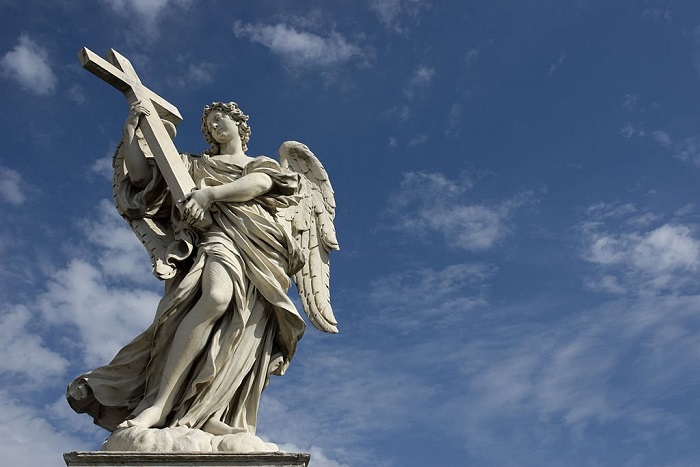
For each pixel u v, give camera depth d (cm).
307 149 959
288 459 693
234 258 787
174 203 827
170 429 715
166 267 791
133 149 852
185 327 757
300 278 902
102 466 680
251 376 775
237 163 863
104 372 778
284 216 868
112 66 883
